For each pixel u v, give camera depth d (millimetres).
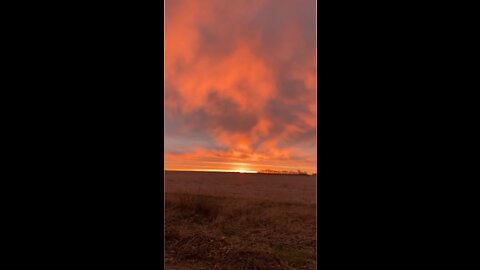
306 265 3053
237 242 3395
